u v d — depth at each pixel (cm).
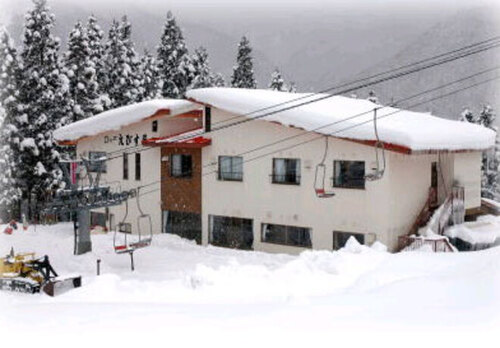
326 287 1608
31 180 4912
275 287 1587
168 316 1034
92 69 5259
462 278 1346
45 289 1962
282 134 3048
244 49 7100
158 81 6656
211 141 3316
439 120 3472
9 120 4772
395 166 2770
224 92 3200
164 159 3528
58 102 4972
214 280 1612
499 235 2970
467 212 3284
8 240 3359
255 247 3167
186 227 3475
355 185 2850
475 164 3369
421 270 1752
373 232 2778
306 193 2986
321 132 2839
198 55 7044
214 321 978
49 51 4966
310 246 2989
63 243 3275
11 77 4762
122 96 5916
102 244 3180
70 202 2731
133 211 3697
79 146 3947
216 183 3312
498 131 5700
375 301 1165
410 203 2908
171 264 2675
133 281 1709
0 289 2041
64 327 957
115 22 6003
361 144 2783
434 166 3181
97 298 1548
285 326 938
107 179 3800
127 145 3703
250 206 3181
